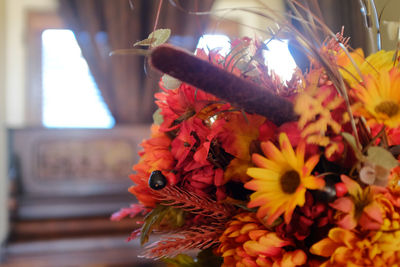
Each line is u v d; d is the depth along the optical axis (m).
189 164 0.55
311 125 0.46
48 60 5.77
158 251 0.55
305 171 0.44
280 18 0.52
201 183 0.55
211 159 0.55
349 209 0.44
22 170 4.53
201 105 0.54
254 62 0.58
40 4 5.70
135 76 4.84
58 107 5.81
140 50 0.49
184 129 0.54
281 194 0.46
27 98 5.71
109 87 4.86
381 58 0.54
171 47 0.43
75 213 4.31
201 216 0.58
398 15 0.78
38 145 4.57
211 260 0.60
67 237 4.02
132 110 4.94
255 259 0.48
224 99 0.46
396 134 0.50
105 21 4.63
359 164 0.46
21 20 5.68
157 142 0.58
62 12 4.63
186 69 0.43
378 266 0.43
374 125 0.48
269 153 0.47
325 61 0.49
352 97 0.49
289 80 0.57
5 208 4.00
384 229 0.44
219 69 0.44
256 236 0.48
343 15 2.25
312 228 0.49
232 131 0.52
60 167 4.59
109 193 4.50
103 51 4.77
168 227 0.60
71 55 5.82
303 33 0.54
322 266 0.46
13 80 5.68
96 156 4.65
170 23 4.39
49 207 4.29
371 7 0.64
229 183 0.56
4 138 4.11
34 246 3.80
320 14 0.53
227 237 0.51
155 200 0.61
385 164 0.44
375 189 0.45
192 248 0.56
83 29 4.68
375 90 0.47
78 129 4.64
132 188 0.60
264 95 0.46
